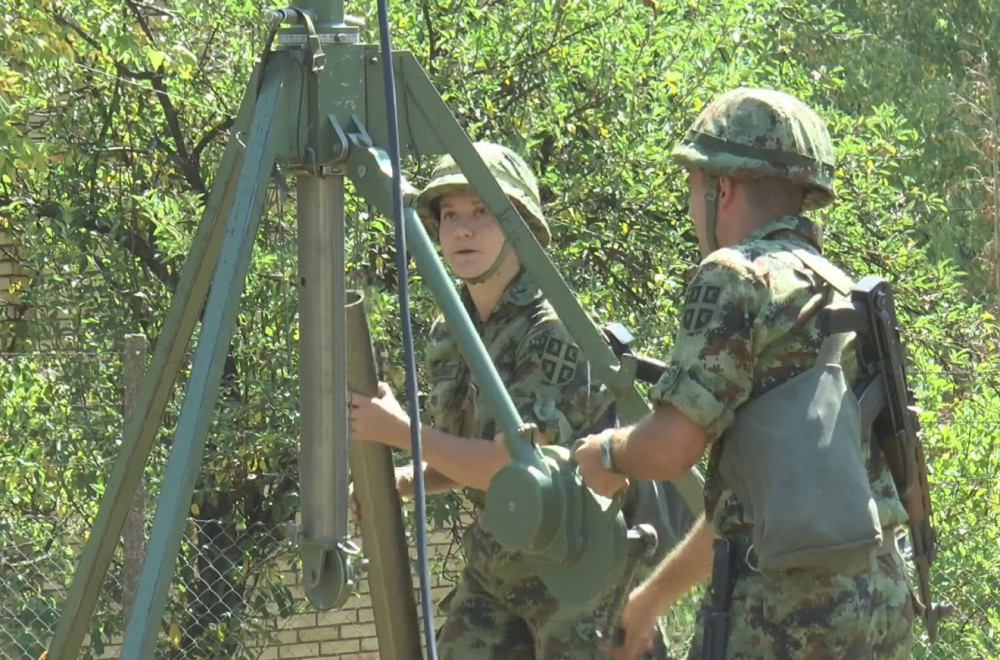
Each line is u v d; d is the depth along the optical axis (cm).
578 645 850
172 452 661
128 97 1961
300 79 710
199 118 1941
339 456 740
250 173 691
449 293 705
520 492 683
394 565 816
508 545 689
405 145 742
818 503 623
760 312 650
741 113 691
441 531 1733
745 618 655
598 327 777
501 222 760
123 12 1942
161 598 648
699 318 655
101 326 1823
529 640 894
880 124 2128
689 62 1856
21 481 1548
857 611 642
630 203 1823
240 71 1856
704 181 705
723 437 665
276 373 1662
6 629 1438
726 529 671
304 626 1877
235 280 678
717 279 658
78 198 1927
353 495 839
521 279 873
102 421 1588
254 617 1634
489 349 870
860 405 664
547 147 1862
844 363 671
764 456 637
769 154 682
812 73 2245
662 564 779
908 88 3309
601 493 683
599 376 766
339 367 737
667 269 1788
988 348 2094
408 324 686
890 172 2119
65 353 1577
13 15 1788
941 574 1512
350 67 719
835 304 656
